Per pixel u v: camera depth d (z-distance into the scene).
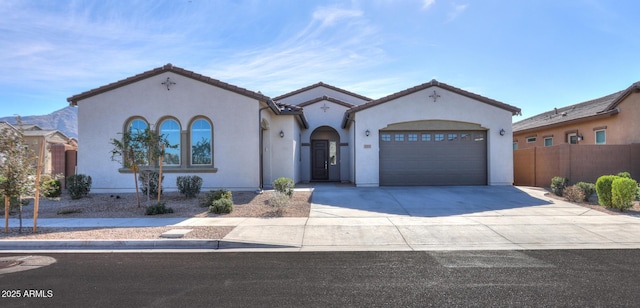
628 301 4.34
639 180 14.08
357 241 7.41
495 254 6.48
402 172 15.64
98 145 14.26
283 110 16.50
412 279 5.18
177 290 4.77
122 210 10.66
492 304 4.27
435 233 7.97
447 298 4.46
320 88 22.28
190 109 14.23
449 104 15.34
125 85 14.30
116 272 5.54
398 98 15.45
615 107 15.91
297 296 4.55
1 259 6.29
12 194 7.89
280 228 8.36
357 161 15.45
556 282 5.01
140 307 4.21
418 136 15.70
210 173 14.22
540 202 11.64
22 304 4.30
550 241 7.35
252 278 5.25
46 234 7.78
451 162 15.65
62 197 13.22
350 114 16.19
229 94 14.23
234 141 14.21
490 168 15.33
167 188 14.23
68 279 5.21
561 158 14.20
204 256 6.48
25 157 8.11
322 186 15.96
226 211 10.06
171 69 14.16
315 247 7.02
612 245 7.07
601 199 10.80
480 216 9.67
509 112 15.38
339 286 4.91
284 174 16.81
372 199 12.12
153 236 7.55
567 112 21.38
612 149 14.16
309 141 19.67
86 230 8.14
